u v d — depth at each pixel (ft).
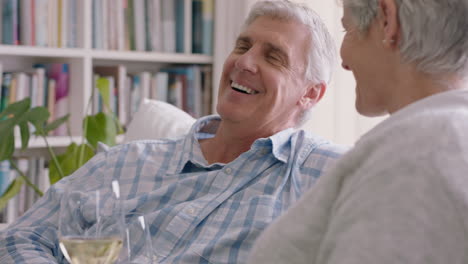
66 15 9.50
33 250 5.39
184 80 10.34
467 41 2.93
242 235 5.05
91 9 9.62
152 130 7.32
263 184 5.35
